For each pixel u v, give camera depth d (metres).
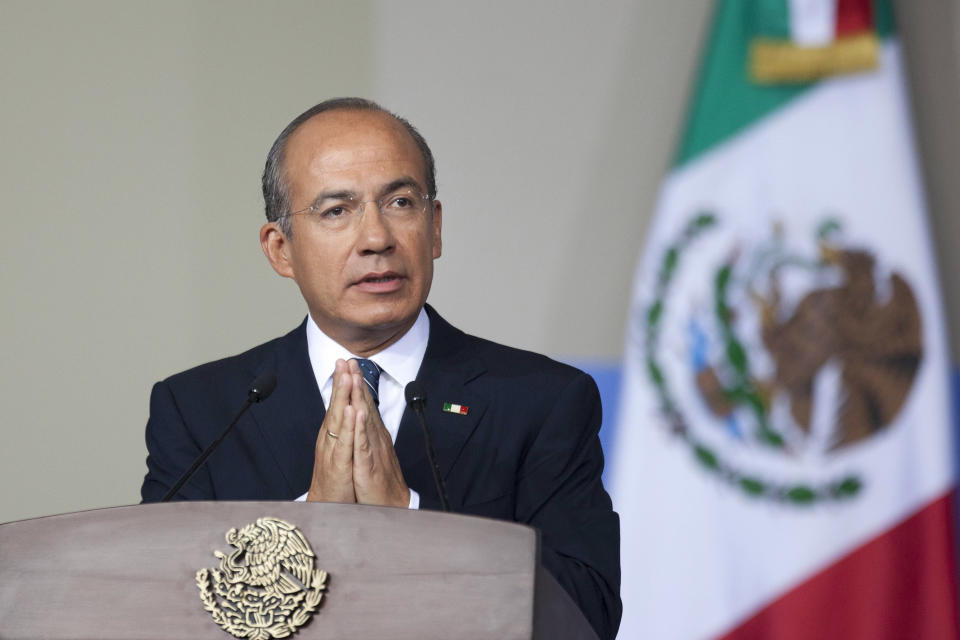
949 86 13.74
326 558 4.73
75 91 14.30
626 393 13.49
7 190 14.20
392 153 7.22
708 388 13.36
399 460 7.21
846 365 13.22
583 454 7.35
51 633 4.78
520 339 14.13
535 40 14.41
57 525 4.96
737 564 13.20
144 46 14.36
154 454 7.63
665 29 14.27
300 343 7.80
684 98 14.15
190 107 14.31
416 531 4.72
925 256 13.22
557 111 14.31
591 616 6.28
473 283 14.20
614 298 14.02
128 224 14.22
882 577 13.06
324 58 14.41
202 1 14.40
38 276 14.15
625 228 14.10
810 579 13.12
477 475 7.21
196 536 4.86
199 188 14.27
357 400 6.36
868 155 13.30
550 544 6.80
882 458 13.15
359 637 4.60
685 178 13.56
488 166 14.33
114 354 14.13
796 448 13.24
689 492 13.30
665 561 13.26
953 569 13.00
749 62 13.52
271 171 7.62
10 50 14.28
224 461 7.39
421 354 7.65
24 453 14.01
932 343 13.16
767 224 13.38
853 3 13.34
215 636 4.70
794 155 13.39
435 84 14.43
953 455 13.21
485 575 4.60
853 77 13.37
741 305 13.38
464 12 14.48
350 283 7.14
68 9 14.35
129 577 4.84
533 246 14.20
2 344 14.08
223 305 14.20
